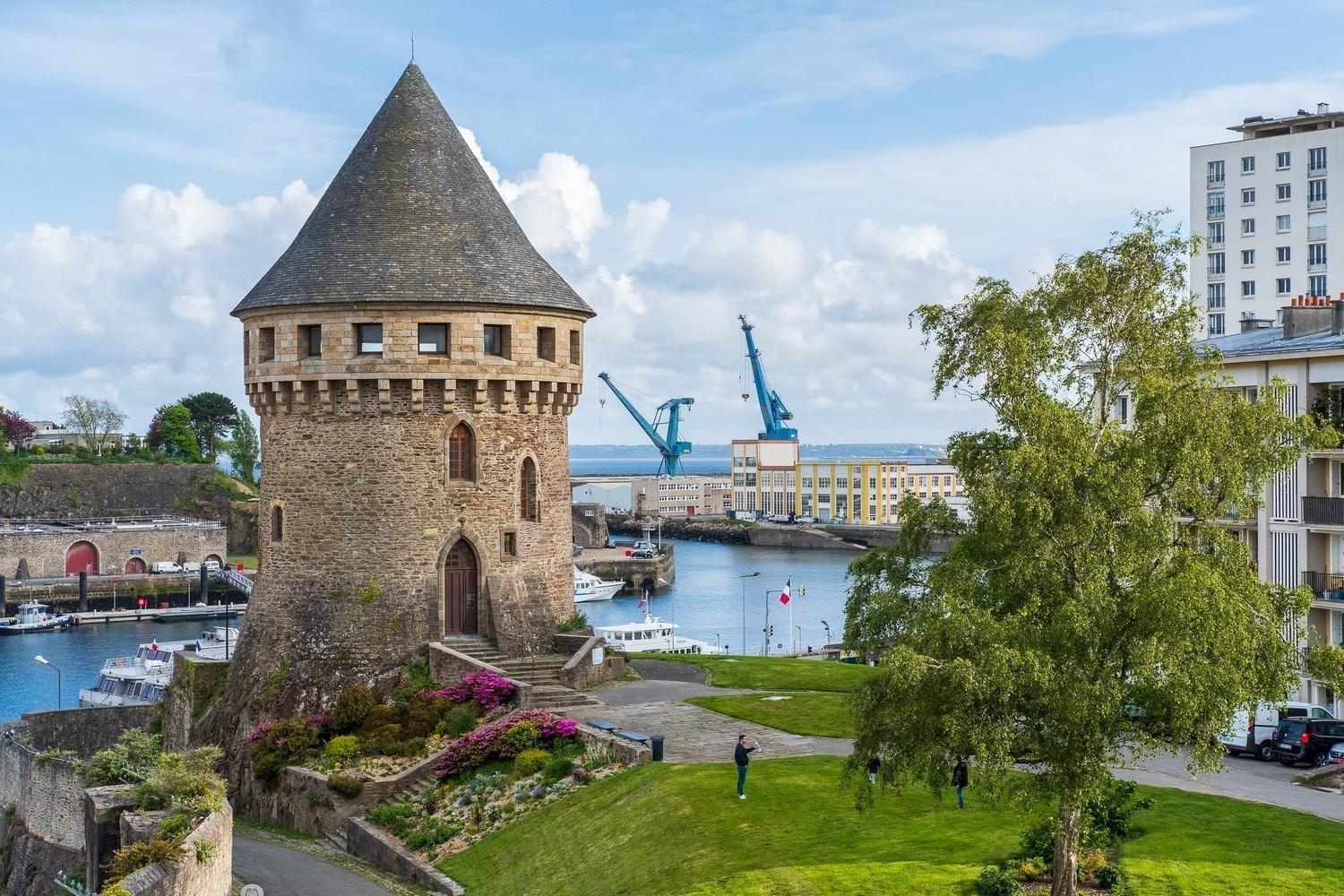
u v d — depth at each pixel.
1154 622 24.39
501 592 53.00
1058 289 28.23
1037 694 24.86
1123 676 25.52
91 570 169.75
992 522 25.97
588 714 47.38
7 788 56.53
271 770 48.06
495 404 53.06
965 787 34.53
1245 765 42.84
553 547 55.28
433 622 51.78
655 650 112.38
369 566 51.62
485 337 52.75
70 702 102.31
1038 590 26.05
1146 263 27.75
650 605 162.62
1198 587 24.25
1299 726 42.94
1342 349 49.28
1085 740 24.81
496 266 52.91
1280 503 52.50
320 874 39.59
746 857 31.31
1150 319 27.91
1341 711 49.22
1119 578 25.86
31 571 164.88
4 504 192.25
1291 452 26.08
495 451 53.09
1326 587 50.47
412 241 52.19
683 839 33.16
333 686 50.78
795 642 129.38
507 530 53.38
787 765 39.19
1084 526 25.45
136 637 137.50
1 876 53.12
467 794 41.94
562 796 39.69
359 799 44.44
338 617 51.41
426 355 51.53
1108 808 30.34
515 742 43.81
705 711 47.94
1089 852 28.83
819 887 28.67
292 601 52.22
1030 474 25.36
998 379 26.78
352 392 51.38
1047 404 26.11
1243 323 69.06
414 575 51.72
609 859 33.62
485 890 35.28
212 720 53.75
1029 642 24.98
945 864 29.53
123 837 38.19
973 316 28.41
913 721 25.77
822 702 49.34
